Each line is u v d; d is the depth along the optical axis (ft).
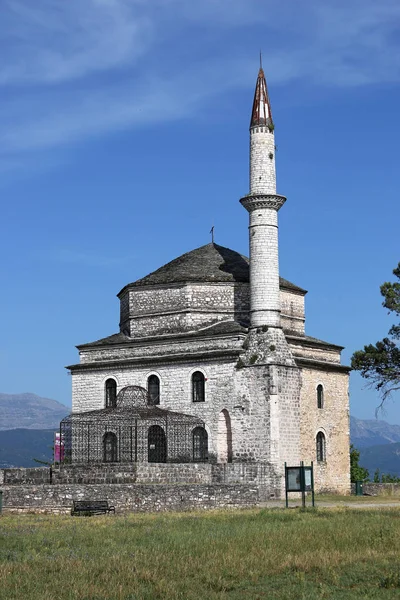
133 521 119.44
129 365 214.28
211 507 151.23
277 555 83.10
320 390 217.15
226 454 197.36
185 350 207.62
